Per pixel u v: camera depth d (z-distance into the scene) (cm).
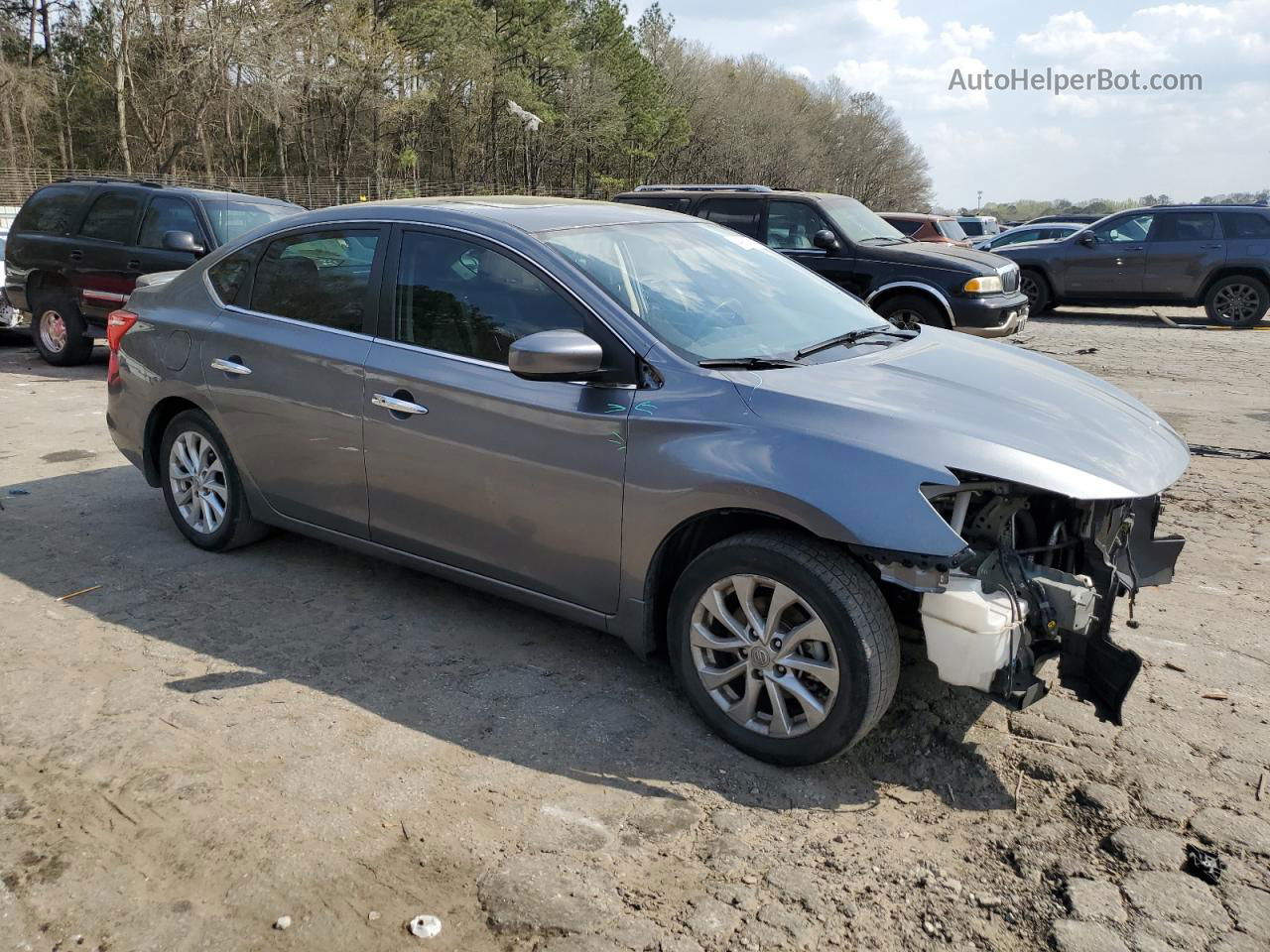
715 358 340
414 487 390
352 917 248
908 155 10675
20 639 397
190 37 3469
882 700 301
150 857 269
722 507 314
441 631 411
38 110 4194
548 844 277
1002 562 307
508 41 5181
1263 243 1501
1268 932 246
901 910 254
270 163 4906
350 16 3953
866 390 325
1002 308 1045
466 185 5038
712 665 330
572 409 343
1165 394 938
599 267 365
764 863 271
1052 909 255
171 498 501
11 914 247
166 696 353
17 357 1117
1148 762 318
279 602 438
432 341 386
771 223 1151
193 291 482
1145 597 449
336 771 309
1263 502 594
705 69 8100
